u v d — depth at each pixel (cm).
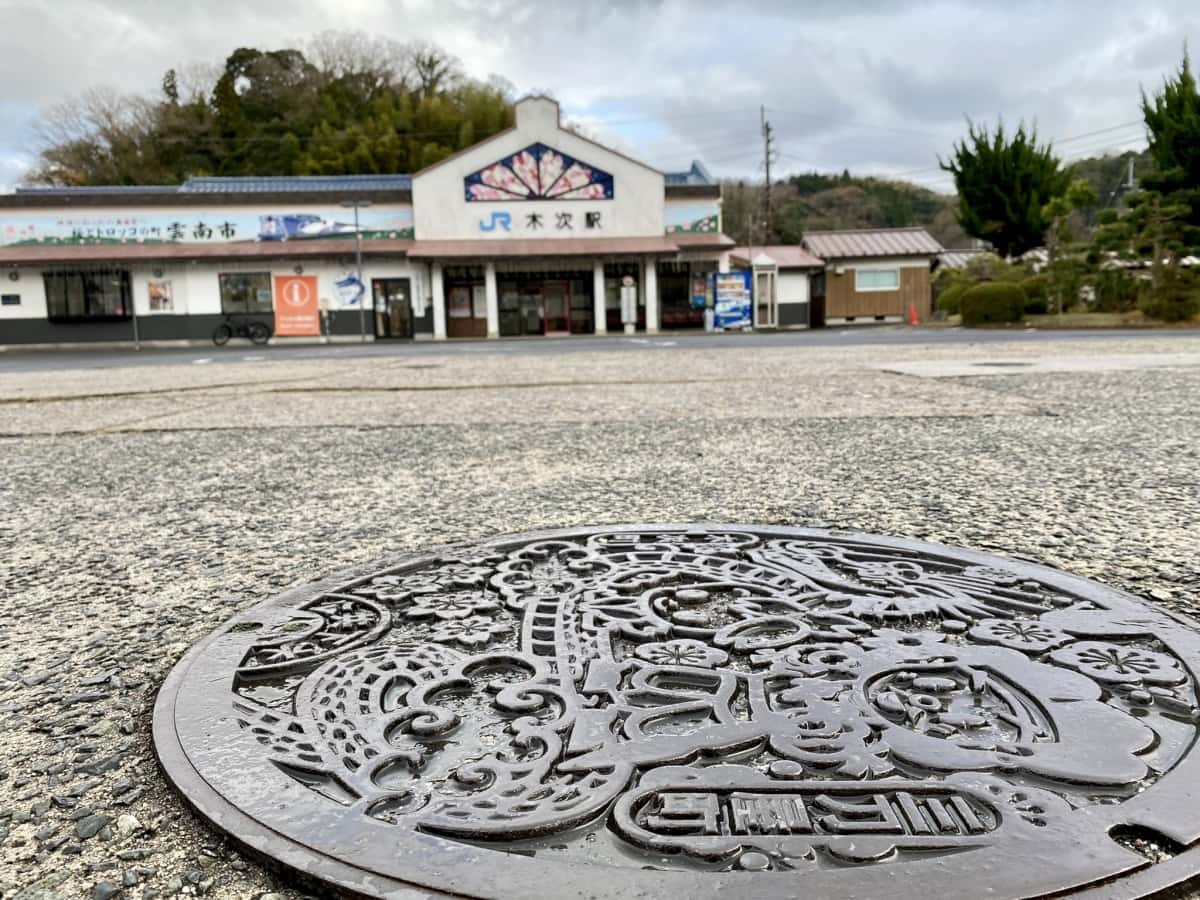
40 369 1441
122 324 2594
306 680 145
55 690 158
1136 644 153
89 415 655
